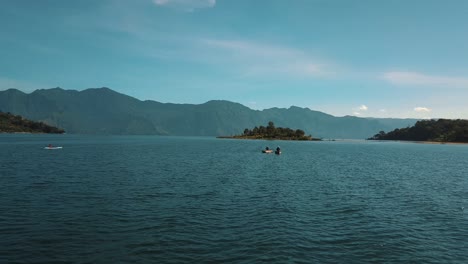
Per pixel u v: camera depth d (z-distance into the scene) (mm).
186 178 57688
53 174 58938
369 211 35906
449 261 22969
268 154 131875
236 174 65125
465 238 27578
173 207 35625
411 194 46531
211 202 38562
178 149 160875
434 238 27453
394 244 25859
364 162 101125
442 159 121875
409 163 100812
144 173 62812
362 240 26578
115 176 57875
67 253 22750
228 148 178625
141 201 38125
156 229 28016
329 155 133750
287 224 30281
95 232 26969
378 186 53219
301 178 61219
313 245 25250
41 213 32188
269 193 45156
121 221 30078
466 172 76938
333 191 47750
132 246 24156
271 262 22062
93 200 38125
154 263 21500
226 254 23156
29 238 25344
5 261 21312
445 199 43281
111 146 180000
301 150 171750
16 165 72750
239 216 32688
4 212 32250
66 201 37406
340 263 22188
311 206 37719
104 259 21906
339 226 30172
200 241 25453
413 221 32344
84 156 102875
